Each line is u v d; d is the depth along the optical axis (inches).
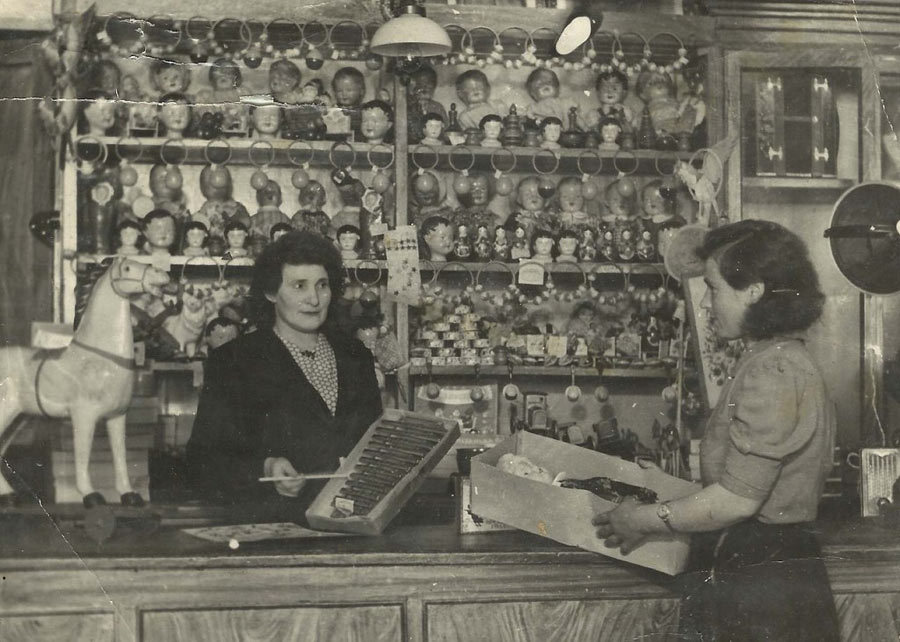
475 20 129.6
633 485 111.7
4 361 116.1
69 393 116.0
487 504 108.3
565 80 135.6
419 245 127.6
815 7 134.7
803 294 107.6
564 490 105.3
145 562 103.7
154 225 120.9
